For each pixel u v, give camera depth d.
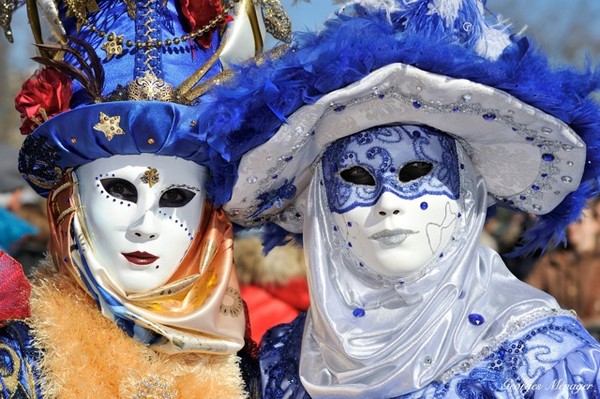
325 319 2.41
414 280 2.37
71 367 2.29
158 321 2.39
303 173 2.52
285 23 2.51
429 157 2.36
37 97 2.36
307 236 2.51
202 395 2.37
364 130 2.38
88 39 2.46
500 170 2.45
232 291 2.57
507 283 2.43
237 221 2.66
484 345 2.29
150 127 2.32
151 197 2.39
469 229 2.42
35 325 2.33
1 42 8.23
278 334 2.64
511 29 2.42
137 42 2.42
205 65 2.43
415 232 2.33
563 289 4.04
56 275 2.45
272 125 2.29
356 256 2.42
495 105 2.21
